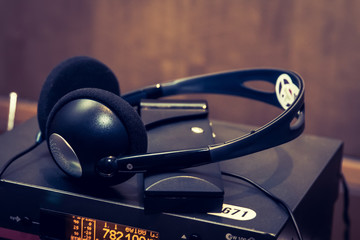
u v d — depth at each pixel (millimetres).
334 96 820
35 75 975
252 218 502
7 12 943
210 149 507
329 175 596
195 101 595
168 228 507
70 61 569
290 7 801
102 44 913
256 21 819
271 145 514
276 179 553
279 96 594
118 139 503
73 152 509
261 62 838
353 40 791
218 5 827
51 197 527
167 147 538
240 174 558
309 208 553
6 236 549
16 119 997
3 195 541
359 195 825
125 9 875
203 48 859
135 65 906
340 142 620
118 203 512
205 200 503
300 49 814
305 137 619
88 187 529
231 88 620
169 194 501
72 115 507
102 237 522
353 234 830
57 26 927
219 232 497
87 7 896
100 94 507
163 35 871
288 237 511
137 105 619
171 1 845
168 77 897
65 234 530
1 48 971
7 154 573
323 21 794
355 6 777
